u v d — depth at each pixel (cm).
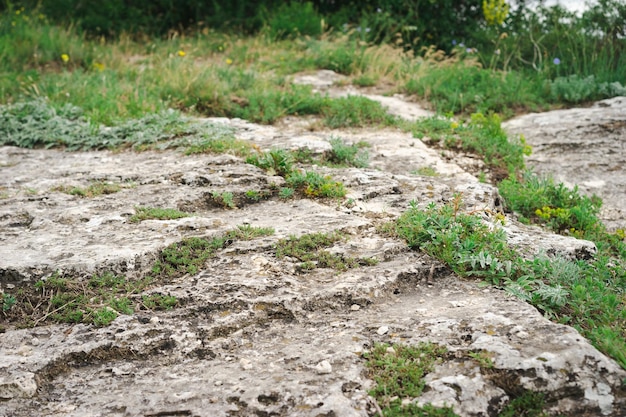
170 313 400
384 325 381
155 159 678
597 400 320
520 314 381
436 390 325
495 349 345
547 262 438
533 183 665
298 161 664
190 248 464
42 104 856
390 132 818
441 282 438
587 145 804
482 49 1283
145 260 446
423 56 1316
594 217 605
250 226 500
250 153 664
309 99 918
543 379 326
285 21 1380
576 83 1006
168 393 338
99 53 1222
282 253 455
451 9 1380
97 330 386
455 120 932
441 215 498
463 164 722
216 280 426
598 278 444
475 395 321
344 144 714
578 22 1220
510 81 1046
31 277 430
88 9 1452
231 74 1041
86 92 945
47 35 1241
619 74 1048
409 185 589
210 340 382
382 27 1322
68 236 486
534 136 842
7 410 334
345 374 338
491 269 434
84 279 430
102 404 334
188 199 554
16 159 712
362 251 463
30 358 363
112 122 812
